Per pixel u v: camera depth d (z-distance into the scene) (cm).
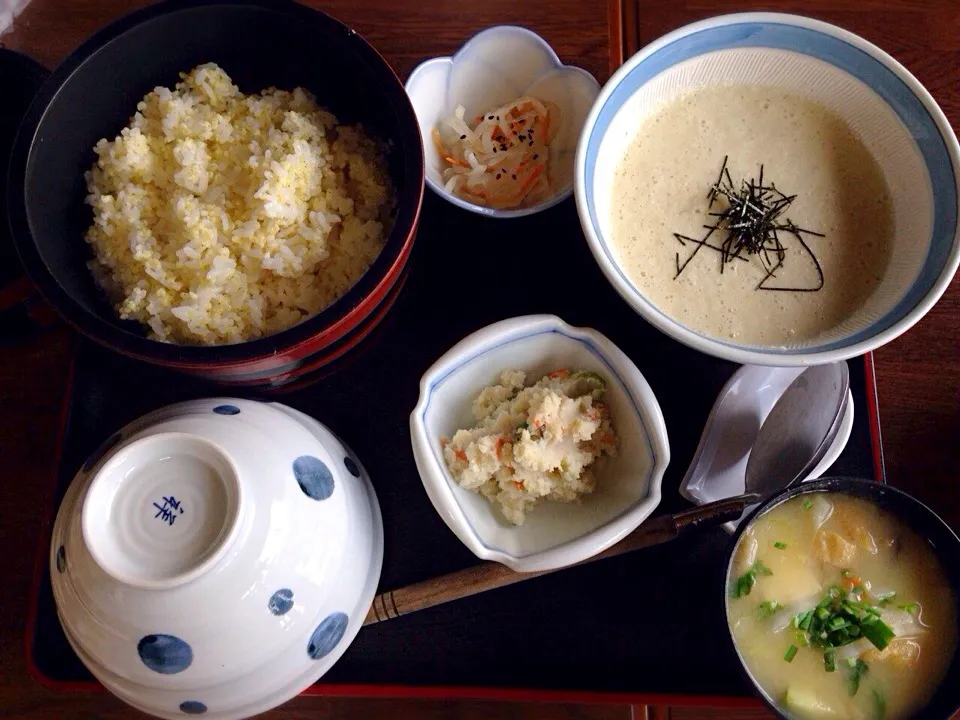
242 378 39
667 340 44
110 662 36
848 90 43
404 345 45
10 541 43
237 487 33
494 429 40
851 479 38
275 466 36
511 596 41
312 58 42
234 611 34
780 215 44
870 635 38
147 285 40
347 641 39
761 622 40
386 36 48
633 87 42
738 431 43
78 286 39
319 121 43
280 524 35
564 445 39
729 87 45
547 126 47
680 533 39
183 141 41
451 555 42
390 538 42
